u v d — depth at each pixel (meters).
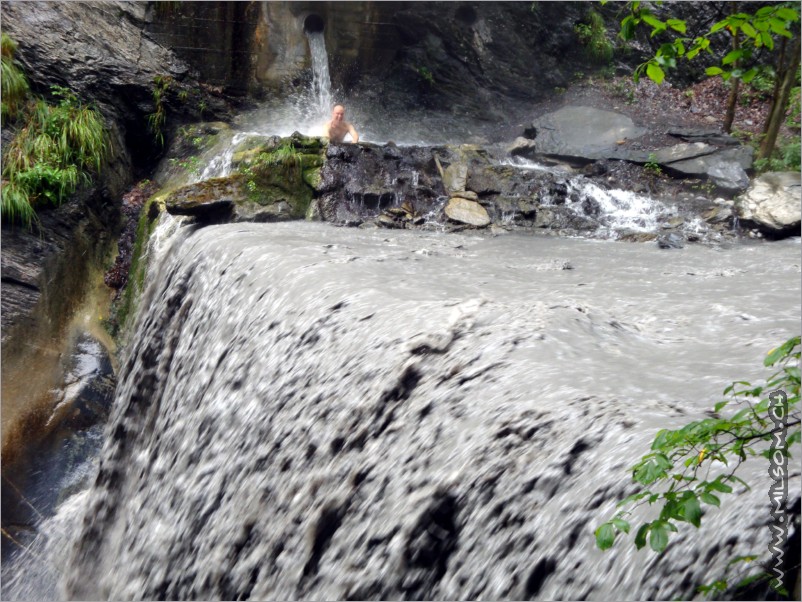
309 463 4.18
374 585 3.43
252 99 13.95
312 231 8.43
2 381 8.53
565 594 2.67
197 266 7.15
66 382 8.99
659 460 2.11
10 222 9.78
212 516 4.80
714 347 4.23
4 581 7.40
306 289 5.34
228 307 6.05
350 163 10.08
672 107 14.63
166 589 4.95
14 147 10.40
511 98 15.11
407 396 3.91
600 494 2.77
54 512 8.02
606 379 3.54
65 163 10.60
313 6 14.35
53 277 9.69
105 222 10.97
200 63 13.45
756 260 7.88
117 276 10.61
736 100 14.08
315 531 3.91
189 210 9.18
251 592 4.16
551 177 10.56
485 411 3.48
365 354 4.32
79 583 6.57
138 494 6.05
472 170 10.35
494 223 9.70
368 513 3.64
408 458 3.62
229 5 13.53
